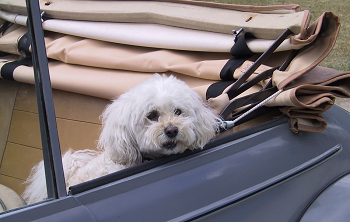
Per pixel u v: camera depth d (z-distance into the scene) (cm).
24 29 172
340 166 188
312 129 169
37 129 143
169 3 245
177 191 135
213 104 175
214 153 148
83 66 229
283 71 183
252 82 184
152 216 128
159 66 209
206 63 202
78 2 255
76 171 189
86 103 221
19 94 162
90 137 219
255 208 154
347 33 589
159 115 161
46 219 112
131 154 165
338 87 170
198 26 222
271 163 159
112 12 236
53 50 230
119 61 215
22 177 154
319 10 682
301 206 175
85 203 119
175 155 147
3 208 135
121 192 125
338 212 173
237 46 197
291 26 189
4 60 181
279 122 170
